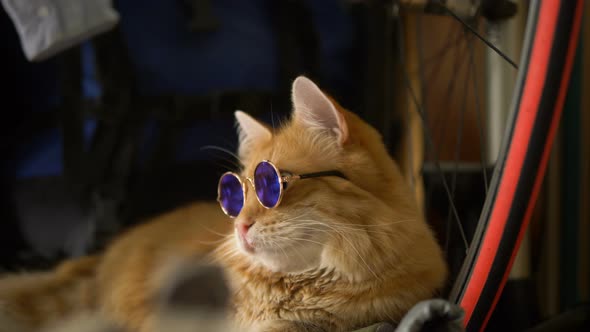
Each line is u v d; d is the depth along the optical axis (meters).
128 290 0.89
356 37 1.21
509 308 0.96
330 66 1.19
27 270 1.04
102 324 0.89
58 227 1.10
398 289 0.82
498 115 0.94
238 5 1.12
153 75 1.07
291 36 1.14
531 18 0.77
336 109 0.84
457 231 0.95
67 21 1.00
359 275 0.81
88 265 0.97
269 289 0.83
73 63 1.07
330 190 0.82
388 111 1.12
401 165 1.17
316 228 0.81
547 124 0.77
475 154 1.16
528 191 0.77
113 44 1.05
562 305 1.10
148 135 1.08
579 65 1.08
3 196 1.14
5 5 1.00
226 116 1.10
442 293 0.86
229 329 0.81
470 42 0.91
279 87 1.12
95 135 1.07
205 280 0.82
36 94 1.12
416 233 0.84
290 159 0.84
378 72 1.19
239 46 1.11
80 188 1.08
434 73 1.14
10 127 1.12
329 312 0.82
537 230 1.06
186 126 1.09
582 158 1.09
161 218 0.98
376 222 0.82
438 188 1.02
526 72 0.77
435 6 0.91
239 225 0.83
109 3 1.01
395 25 1.19
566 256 1.10
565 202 1.10
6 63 1.12
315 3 1.20
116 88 1.06
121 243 0.96
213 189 1.10
